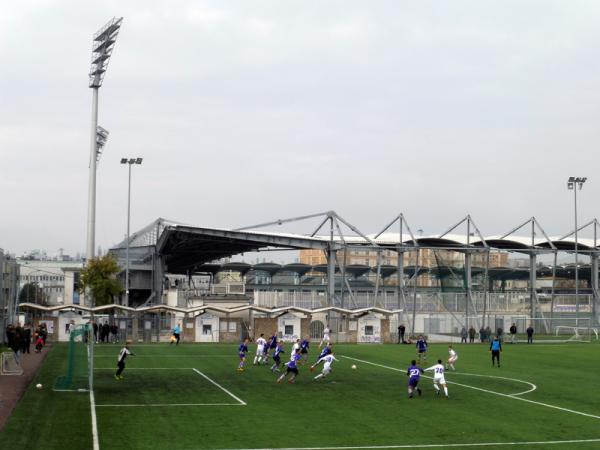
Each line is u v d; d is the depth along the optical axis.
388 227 103.12
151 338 81.62
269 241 104.00
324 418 30.91
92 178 98.62
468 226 106.19
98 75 98.00
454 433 28.06
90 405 33.22
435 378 38.47
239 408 33.19
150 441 25.61
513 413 32.97
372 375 47.28
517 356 64.94
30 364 50.75
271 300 102.00
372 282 168.38
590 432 28.66
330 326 85.06
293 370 43.25
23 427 27.41
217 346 72.06
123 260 133.12
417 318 103.81
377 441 26.39
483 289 114.56
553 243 117.31
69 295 162.62
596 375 49.31
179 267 160.62
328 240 104.25
